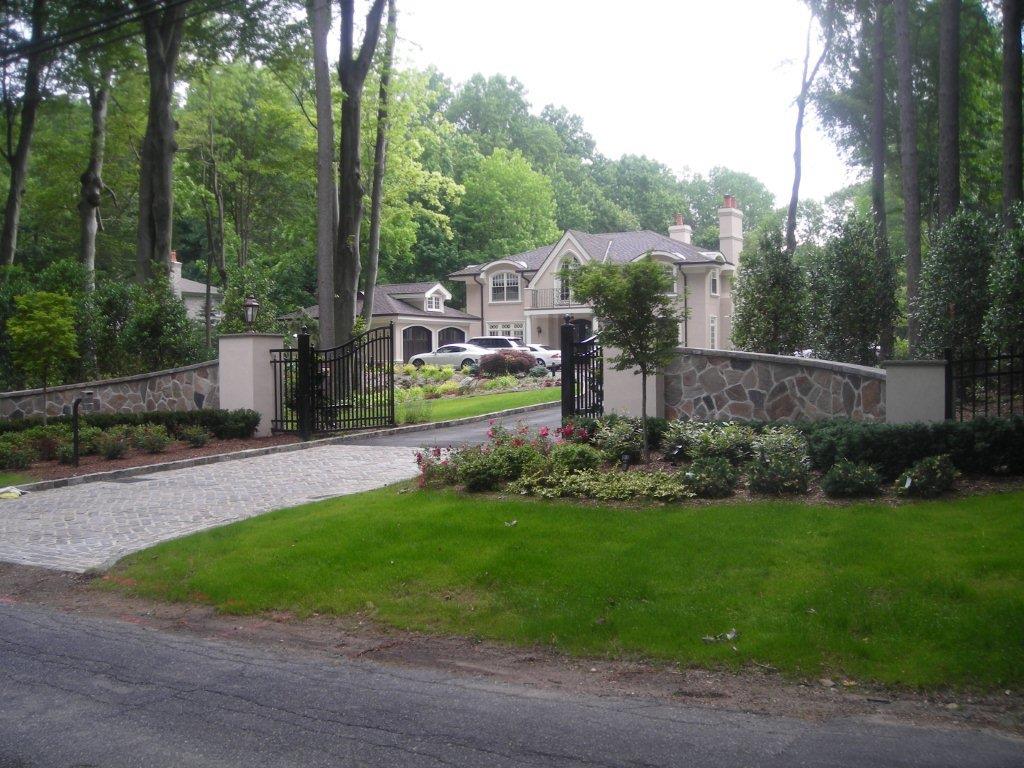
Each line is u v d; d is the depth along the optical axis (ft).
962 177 91.76
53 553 31.01
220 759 14.43
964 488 27.27
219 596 24.73
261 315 68.95
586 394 45.39
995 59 81.25
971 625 17.60
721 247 148.46
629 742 14.75
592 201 249.55
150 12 56.49
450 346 134.10
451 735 15.26
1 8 76.64
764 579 21.04
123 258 150.30
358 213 77.30
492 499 31.04
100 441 53.01
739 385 40.96
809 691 16.67
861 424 32.07
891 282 53.67
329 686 18.13
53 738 15.47
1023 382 38.01
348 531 28.48
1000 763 13.57
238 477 44.83
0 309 72.02
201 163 122.52
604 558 23.47
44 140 98.32
